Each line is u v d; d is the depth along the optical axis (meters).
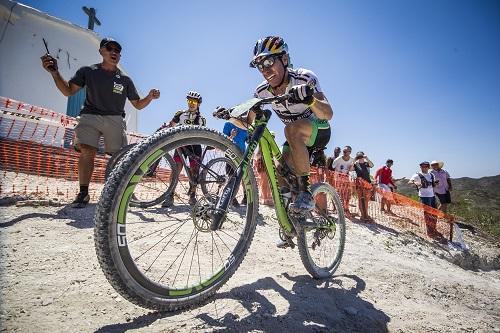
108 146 3.75
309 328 1.76
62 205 3.52
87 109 3.57
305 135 2.28
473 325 2.50
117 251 1.41
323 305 2.08
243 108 1.95
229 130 4.87
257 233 3.67
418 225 7.81
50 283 1.79
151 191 4.79
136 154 1.50
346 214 7.17
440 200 8.92
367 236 5.70
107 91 3.59
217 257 2.52
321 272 2.63
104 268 1.39
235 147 2.03
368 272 3.16
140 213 3.61
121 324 1.48
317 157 2.62
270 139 2.21
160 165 3.72
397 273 3.34
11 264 2.00
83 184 3.53
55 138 6.75
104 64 3.67
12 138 5.91
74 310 1.55
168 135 1.62
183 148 2.70
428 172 8.33
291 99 1.91
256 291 2.07
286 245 2.52
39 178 5.02
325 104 2.09
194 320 1.60
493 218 12.68
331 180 6.87
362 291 2.57
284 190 2.38
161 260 2.30
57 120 6.81
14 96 9.04
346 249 3.90
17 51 9.17
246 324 1.65
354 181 7.16
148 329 1.46
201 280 1.96
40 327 1.37
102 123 3.57
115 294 1.75
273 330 1.65
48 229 2.74
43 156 5.20
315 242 2.65
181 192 4.94
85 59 10.68
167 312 1.65
